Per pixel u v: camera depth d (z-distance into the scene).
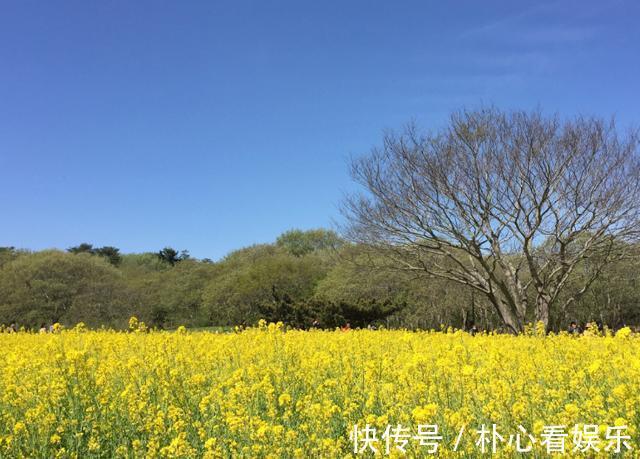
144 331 11.20
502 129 21.11
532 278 22.05
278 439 4.84
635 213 20.23
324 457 4.60
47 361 7.66
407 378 5.91
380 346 9.52
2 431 5.33
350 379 6.28
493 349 7.52
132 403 5.74
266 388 6.01
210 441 4.64
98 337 9.46
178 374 6.28
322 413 5.20
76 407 5.75
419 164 21.42
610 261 21.41
